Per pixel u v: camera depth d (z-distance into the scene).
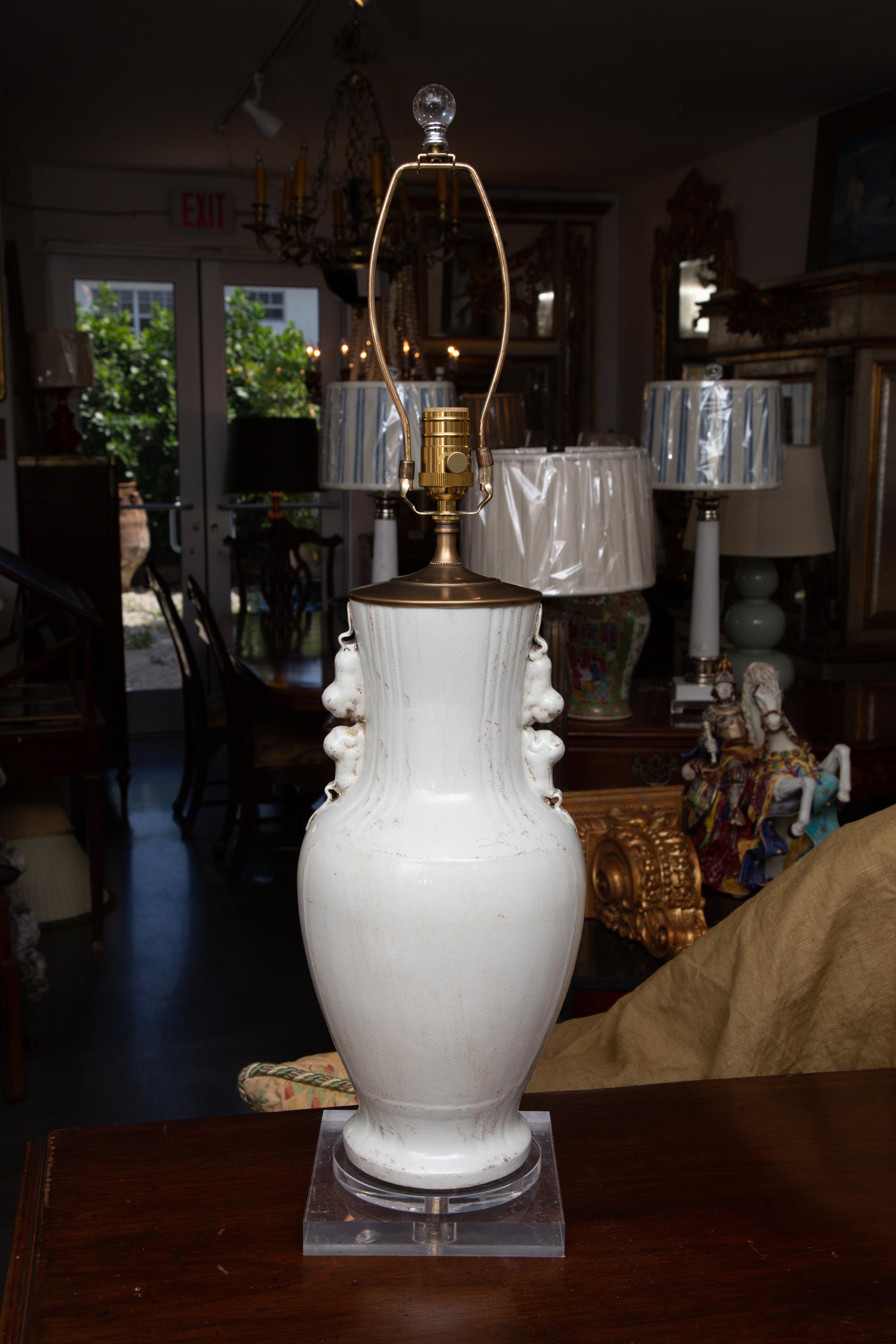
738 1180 0.77
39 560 4.69
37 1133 2.36
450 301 5.99
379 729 0.75
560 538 2.07
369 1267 0.68
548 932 0.71
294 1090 1.13
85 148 5.08
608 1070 1.19
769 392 2.74
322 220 5.96
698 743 2.20
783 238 4.75
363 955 0.70
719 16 3.35
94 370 5.07
